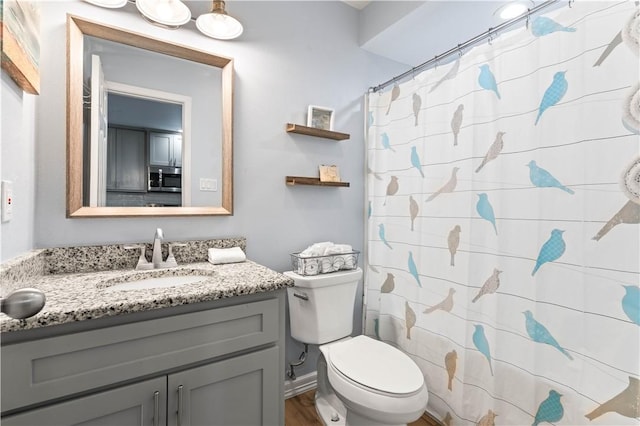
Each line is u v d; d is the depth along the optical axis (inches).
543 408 46.8
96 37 51.3
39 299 24.1
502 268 52.2
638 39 38.1
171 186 57.8
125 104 53.9
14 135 37.7
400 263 73.2
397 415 44.3
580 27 43.2
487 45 54.4
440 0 66.2
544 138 47.0
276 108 69.9
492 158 53.6
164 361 36.1
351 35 82.9
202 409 39.0
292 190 72.3
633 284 38.7
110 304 33.1
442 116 63.1
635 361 38.4
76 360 31.5
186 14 53.2
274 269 69.8
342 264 68.3
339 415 62.4
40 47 45.8
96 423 32.6
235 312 40.9
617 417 39.6
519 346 50.0
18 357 28.8
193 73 59.9
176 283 50.5
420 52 87.0
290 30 72.1
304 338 64.4
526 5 65.0
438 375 63.2
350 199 82.0
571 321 44.2
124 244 53.1
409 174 71.1
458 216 59.3
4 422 28.2
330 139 78.2
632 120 38.6
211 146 61.6
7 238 36.2
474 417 56.1
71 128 48.4
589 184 42.4
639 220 38.2
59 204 48.1
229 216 64.1
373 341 61.0
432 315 64.8
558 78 45.4
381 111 79.6
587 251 42.7
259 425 43.6
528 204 49.0
